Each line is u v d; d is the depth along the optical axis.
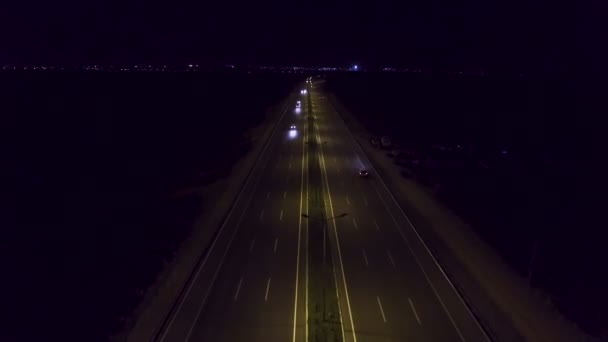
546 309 36.84
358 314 35.03
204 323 33.88
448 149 88.12
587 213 55.09
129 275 41.16
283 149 86.31
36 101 108.00
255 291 38.00
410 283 39.59
